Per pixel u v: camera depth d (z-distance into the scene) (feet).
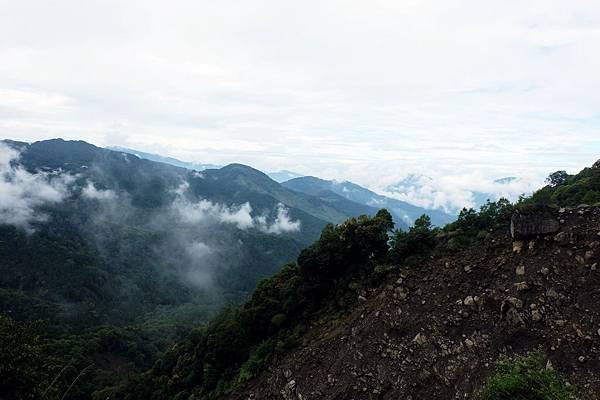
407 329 86.99
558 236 82.94
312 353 97.81
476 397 68.54
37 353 61.16
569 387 61.98
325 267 117.50
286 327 119.24
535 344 71.31
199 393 125.90
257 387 103.40
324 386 88.99
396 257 107.14
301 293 119.96
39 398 58.23
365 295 104.63
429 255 101.91
